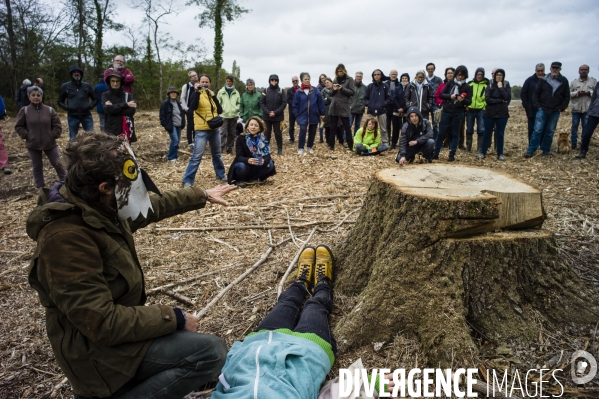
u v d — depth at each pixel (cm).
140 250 440
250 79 1053
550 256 273
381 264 283
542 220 280
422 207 264
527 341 252
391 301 268
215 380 251
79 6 2016
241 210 556
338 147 1073
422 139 818
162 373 193
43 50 2028
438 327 251
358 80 1090
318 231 473
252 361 229
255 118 688
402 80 1093
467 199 257
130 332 179
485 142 896
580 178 687
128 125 728
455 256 260
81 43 2095
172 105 892
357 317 272
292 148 1069
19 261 436
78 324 172
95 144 180
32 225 177
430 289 261
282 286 345
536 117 878
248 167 690
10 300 358
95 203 185
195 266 401
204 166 865
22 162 927
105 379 185
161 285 366
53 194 184
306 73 945
